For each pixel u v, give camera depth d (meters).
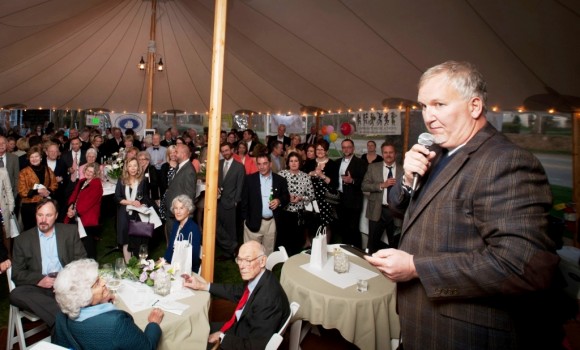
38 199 3.98
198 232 3.02
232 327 1.98
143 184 3.93
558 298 0.87
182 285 2.27
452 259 0.82
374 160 4.86
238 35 5.50
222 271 3.97
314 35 4.52
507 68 3.52
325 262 2.77
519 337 0.84
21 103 10.36
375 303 2.20
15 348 2.47
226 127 11.90
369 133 6.91
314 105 7.74
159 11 6.89
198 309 2.01
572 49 2.82
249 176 3.90
